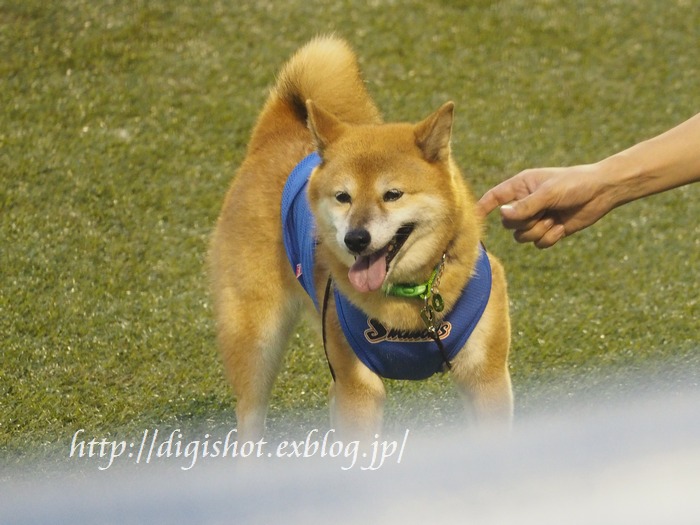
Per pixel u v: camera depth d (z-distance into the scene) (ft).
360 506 26.86
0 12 58.08
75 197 44.98
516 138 50.52
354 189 24.48
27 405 32.17
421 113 52.21
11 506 28.02
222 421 31.83
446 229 24.35
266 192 29.76
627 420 29.09
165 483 29.14
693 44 58.95
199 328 36.63
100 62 55.16
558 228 25.84
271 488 28.53
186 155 48.37
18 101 51.75
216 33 58.08
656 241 42.34
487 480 26.14
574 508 25.64
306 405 32.48
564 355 34.42
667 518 25.07
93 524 27.45
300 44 57.36
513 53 57.88
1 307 37.45
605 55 57.93
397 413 31.65
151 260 41.04
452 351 24.95
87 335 36.14
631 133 51.19
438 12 61.00
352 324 25.09
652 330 35.73
